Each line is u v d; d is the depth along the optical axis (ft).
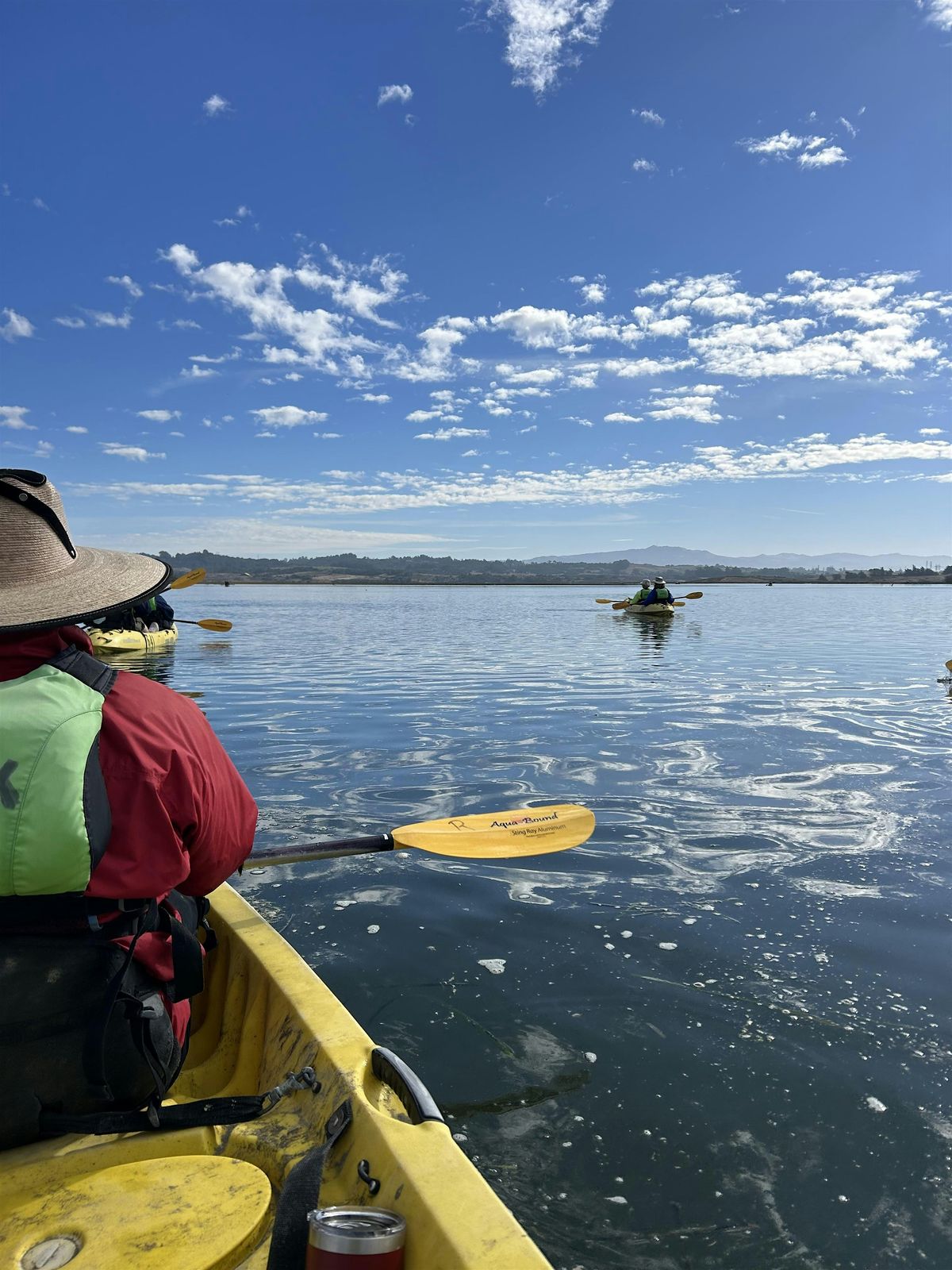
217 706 33.81
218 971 9.12
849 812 18.17
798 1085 8.70
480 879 14.56
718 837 16.56
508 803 18.92
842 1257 6.55
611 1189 7.25
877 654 55.83
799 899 13.51
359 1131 5.71
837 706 33.14
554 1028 9.78
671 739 26.37
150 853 4.92
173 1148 5.59
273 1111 6.25
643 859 15.42
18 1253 4.46
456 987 10.77
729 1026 9.82
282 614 124.67
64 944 4.86
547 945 11.94
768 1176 7.41
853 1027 9.77
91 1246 4.49
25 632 4.99
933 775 21.35
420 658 54.39
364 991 10.67
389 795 19.58
